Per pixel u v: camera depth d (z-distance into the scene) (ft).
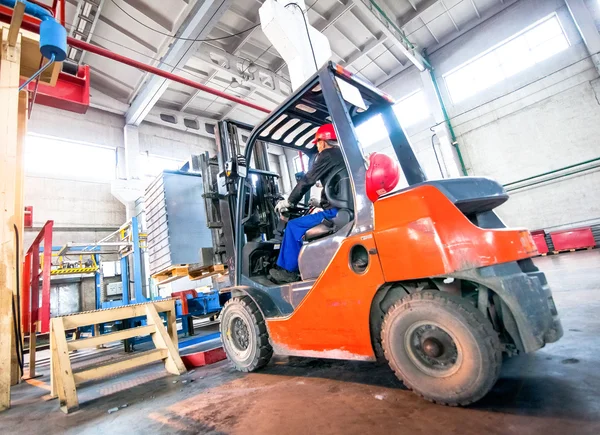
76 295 35.40
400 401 5.53
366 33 38.70
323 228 7.75
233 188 10.39
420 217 5.25
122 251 25.59
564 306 10.78
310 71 15.78
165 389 8.62
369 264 5.86
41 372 15.49
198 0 27.37
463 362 4.84
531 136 35.96
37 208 34.35
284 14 15.64
